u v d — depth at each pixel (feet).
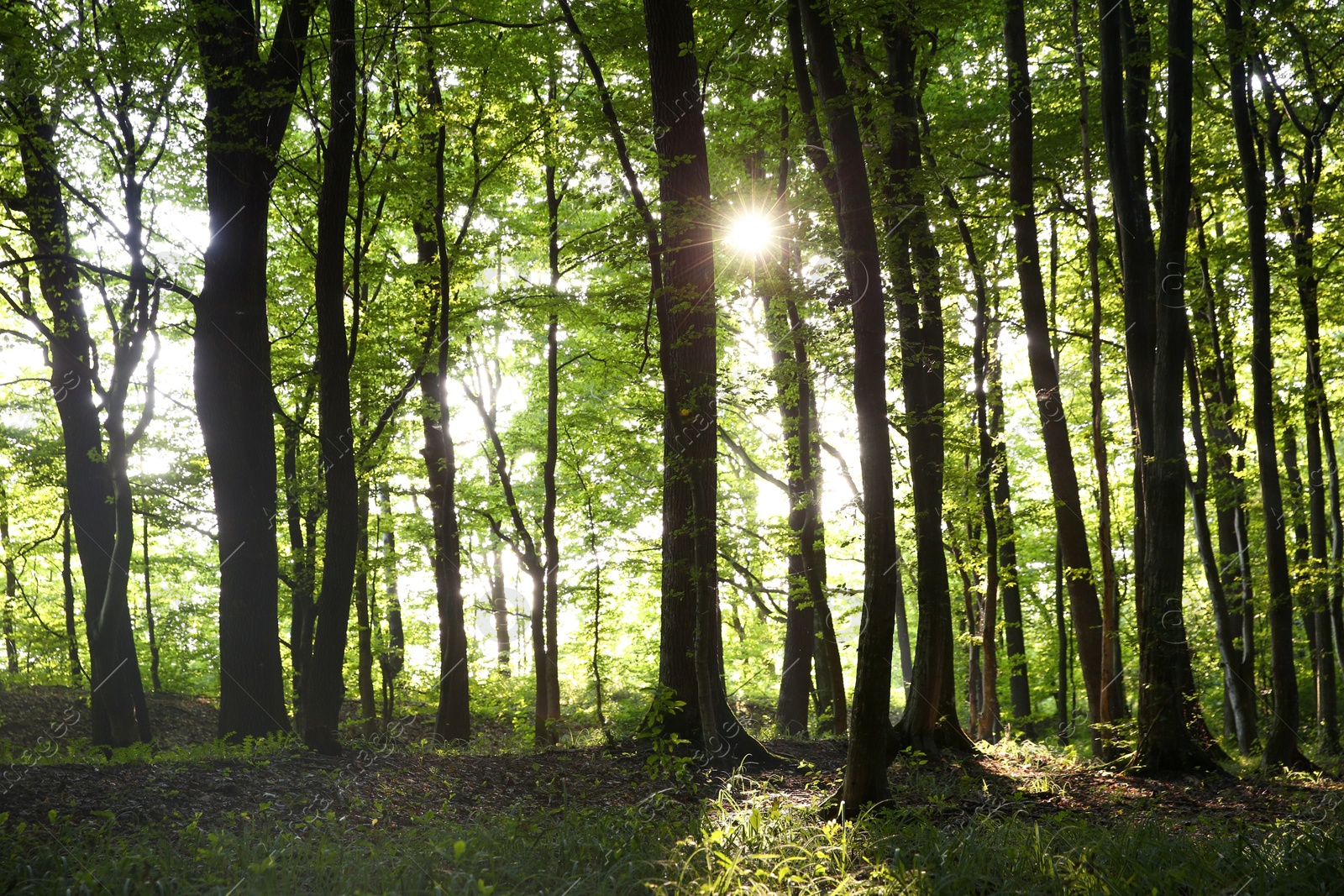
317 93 44.21
